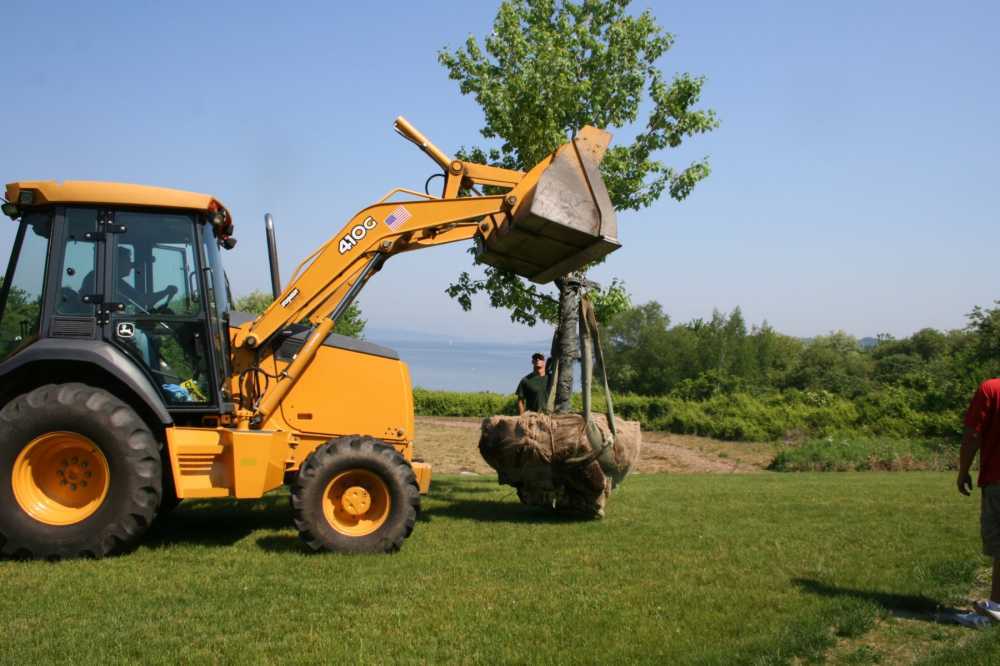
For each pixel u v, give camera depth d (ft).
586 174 22.79
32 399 18.94
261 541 21.57
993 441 15.14
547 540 22.20
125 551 19.83
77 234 20.49
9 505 18.70
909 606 15.89
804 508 28.66
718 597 16.12
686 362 206.90
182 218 21.17
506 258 25.58
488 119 35.60
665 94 36.04
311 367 23.27
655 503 30.17
